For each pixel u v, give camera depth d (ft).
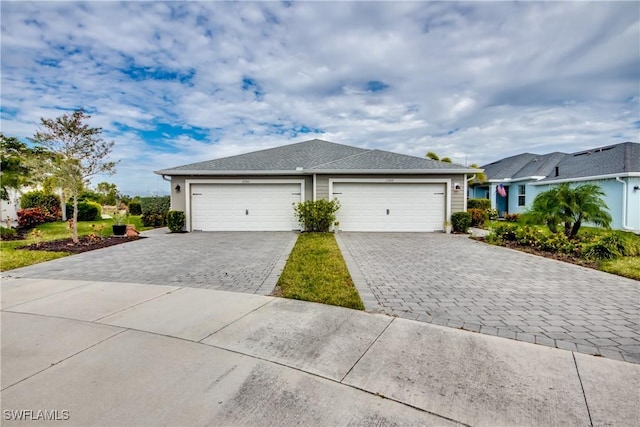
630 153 46.73
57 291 16.47
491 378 8.48
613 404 7.42
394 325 11.94
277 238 36.06
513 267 21.54
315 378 8.57
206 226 43.75
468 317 12.72
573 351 9.94
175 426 6.84
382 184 42.24
